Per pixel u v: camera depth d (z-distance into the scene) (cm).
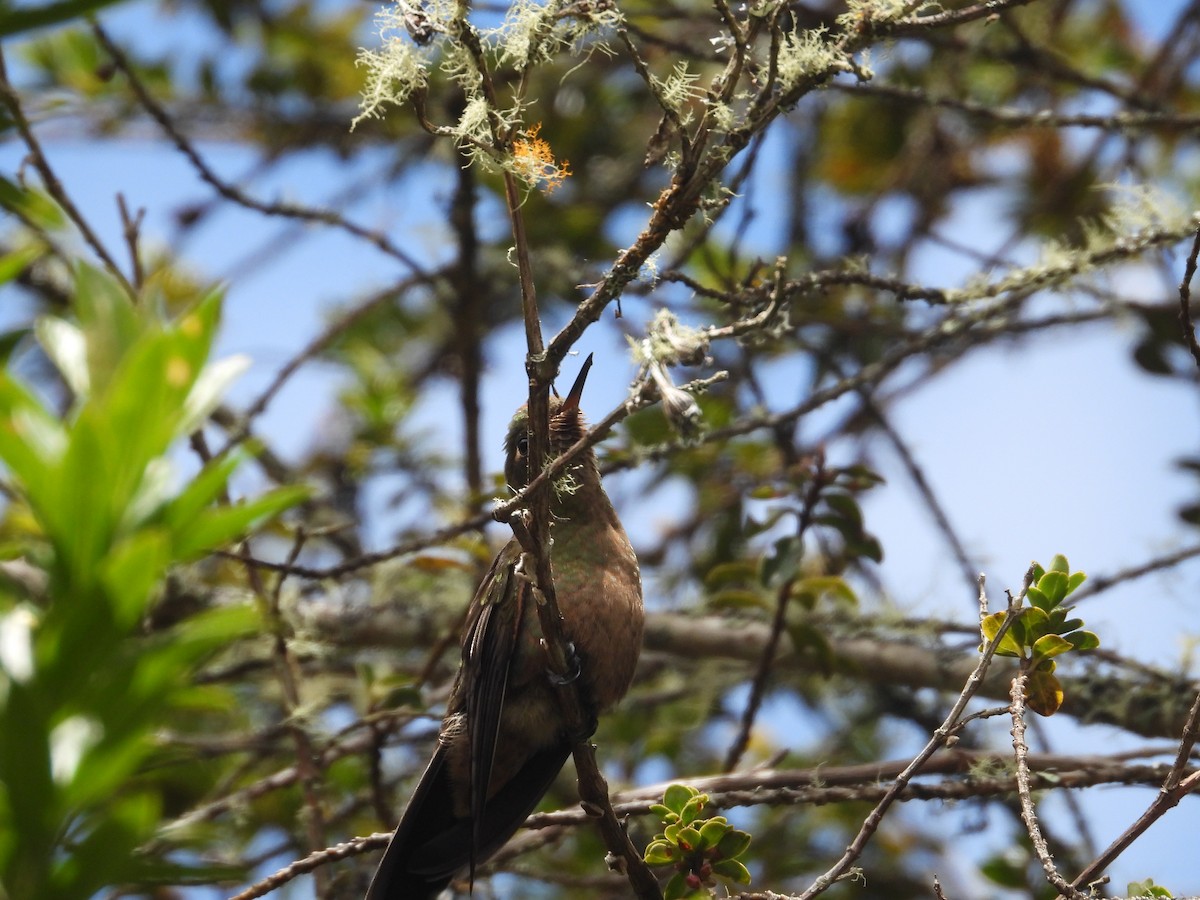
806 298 1104
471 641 691
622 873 585
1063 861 789
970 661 877
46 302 1087
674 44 854
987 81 1211
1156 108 969
